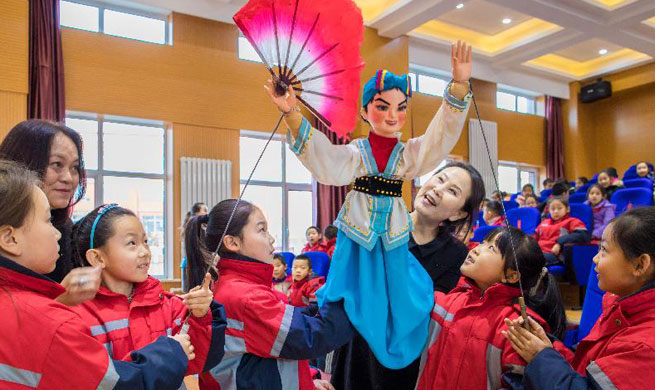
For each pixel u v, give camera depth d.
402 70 8.36
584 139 11.59
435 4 7.19
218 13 7.21
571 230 4.98
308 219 8.55
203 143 7.27
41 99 6.01
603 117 11.75
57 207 1.35
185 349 1.00
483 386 1.30
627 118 11.41
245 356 1.22
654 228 1.12
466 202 1.60
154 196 7.22
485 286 1.44
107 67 6.60
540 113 11.58
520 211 5.71
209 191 7.22
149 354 0.95
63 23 6.57
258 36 1.08
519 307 1.36
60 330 0.86
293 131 1.14
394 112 1.24
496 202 5.82
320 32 1.11
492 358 1.30
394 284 1.23
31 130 1.29
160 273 7.20
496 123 10.56
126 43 6.75
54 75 6.18
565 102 11.61
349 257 1.23
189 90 7.16
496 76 10.20
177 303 1.36
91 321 1.16
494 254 1.41
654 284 1.12
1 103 5.59
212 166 7.25
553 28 8.72
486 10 8.44
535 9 7.51
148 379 0.91
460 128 1.21
